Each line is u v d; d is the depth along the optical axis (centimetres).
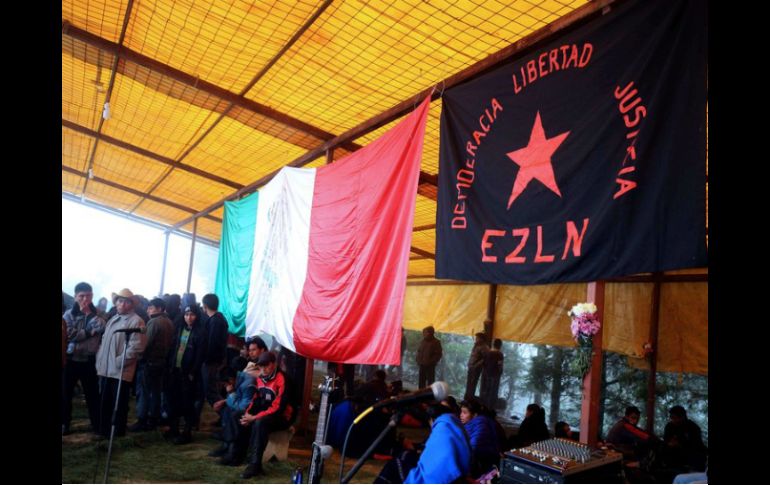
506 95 362
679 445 612
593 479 308
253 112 704
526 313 995
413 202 457
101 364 614
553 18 384
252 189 1103
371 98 586
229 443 588
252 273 876
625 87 284
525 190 334
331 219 582
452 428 313
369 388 778
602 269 278
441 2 392
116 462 541
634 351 817
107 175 1397
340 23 457
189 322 666
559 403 1048
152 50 633
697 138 246
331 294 545
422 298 1283
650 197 261
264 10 474
